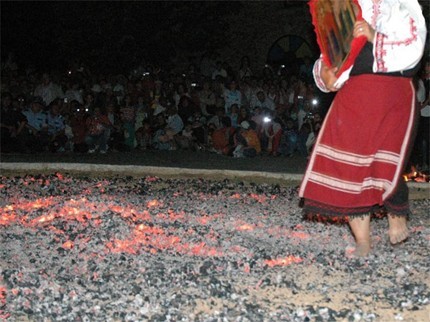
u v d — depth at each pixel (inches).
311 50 757.3
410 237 270.7
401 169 226.8
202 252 248.1
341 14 225.9
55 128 617.0
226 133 598.5
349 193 228.5
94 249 249.8
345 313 189.6
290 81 640.4
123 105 638.5
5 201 338.0
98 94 638.5
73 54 781.3
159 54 782.5
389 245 257.8
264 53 772.0
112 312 193.6
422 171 494.0
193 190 375.9
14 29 780.6
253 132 595.5
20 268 229.3
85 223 284.2
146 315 191.6
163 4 770.2
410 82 227.8
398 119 225.6
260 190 378.9
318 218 299.9
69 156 586.6
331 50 228.2
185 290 209.3
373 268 228.7
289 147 599.2
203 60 719.1
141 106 641.0
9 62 741.9
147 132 633.0
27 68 748.0
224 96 633.6
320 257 239.6
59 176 408.8
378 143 225.5
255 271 226.7
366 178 227.5
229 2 770.8
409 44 219.6
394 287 210.8
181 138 628.4
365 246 240.5
